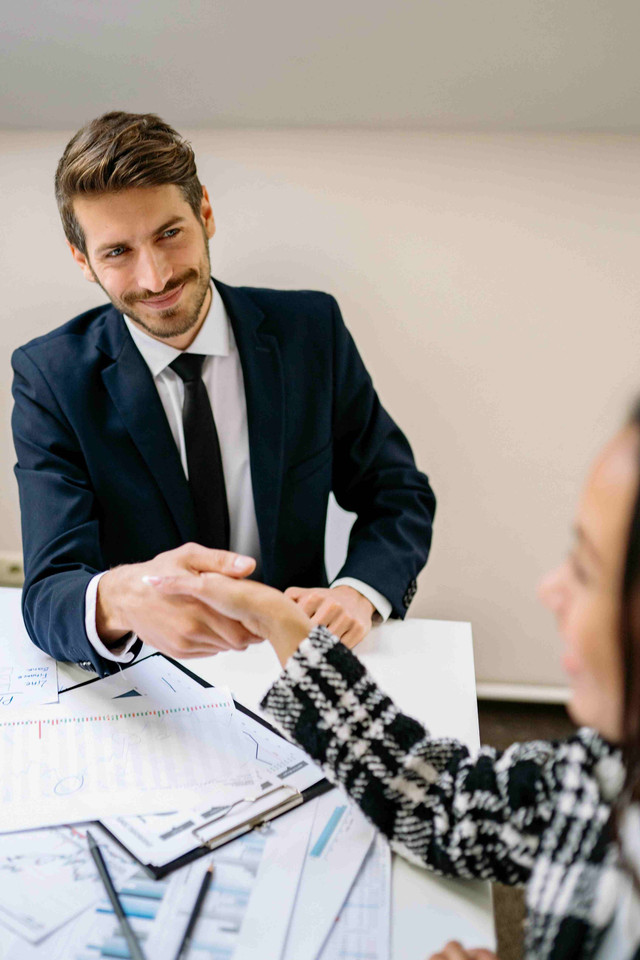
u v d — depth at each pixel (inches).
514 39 53.2
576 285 63.0
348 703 27.1
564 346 64.5
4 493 73.4
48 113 59.9
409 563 45.1
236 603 29.8
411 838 25.9
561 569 19.3
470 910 24.7
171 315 42.1
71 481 43.9
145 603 32.9
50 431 44.5
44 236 64.4
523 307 63.9
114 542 46.2
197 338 45.3
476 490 69.1
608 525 16.9
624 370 64.5
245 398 46.8
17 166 62.5
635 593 16.4
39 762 30.6
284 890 25.0
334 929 23.7
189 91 57.9
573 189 60.8
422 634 41.1
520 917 50.7
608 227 61.5
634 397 17.8
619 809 19.0
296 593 41.7
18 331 67.6
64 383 44.4
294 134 60.9
